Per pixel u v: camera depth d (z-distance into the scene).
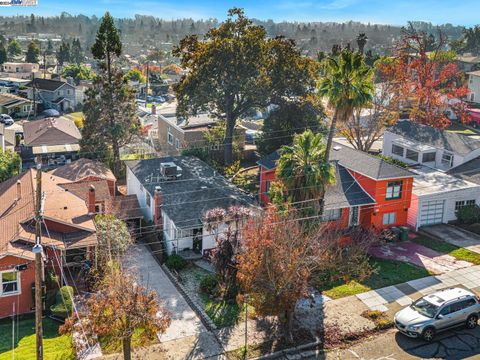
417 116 62.69
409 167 47.09
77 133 66.31
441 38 72.62
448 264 34.53
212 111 61.03
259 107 58.41
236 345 25.64
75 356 24.12
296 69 55.34
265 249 24.52
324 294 30.36
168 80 141.38
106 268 29.50
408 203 39.69
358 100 33.25
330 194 38.28
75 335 25.47
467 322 27.06
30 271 27.89
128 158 57.38
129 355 22.52
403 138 50.81
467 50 141.75
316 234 27.91
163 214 37.00
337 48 79.75
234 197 39.19
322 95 34.06
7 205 33.97
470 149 46.16
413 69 66.25
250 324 27.47
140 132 59.84
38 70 134.25
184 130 59.19
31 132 64.31
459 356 24.89
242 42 53.47
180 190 39.50
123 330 21.58
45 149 60.84
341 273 29.66
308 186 32.47
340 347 25.67
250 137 67.62
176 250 35.38
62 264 30.77
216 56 52.88
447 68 66.56
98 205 40.16
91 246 31.53
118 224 34.06
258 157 58.94
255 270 24.50
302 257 25.06
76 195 39.38
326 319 27.89
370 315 28.23
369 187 38.75
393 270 33.47
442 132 50.62
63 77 128.88
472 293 28.17
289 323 25.84
